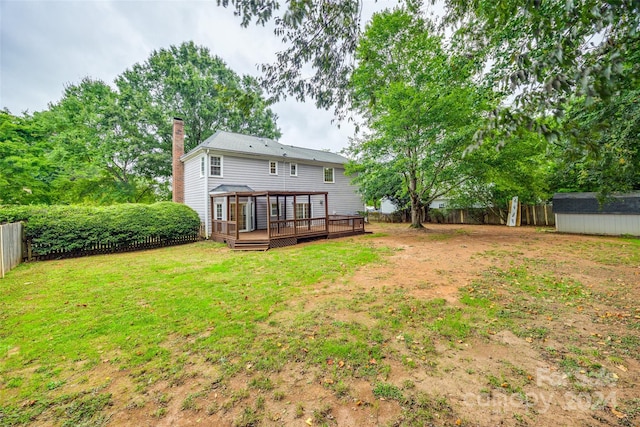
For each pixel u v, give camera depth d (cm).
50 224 855
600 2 142
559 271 576
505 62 459
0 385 248
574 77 142
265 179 1540
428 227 1666
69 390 241
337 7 338
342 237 1291
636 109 332
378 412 208
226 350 301
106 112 1873
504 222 1745
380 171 1269
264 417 207
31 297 482
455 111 1022
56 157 1496
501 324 348
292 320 374
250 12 320
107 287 538
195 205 1438
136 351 303
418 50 1143
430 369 259
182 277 609
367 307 413
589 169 477
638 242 900
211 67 2483
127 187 2041
